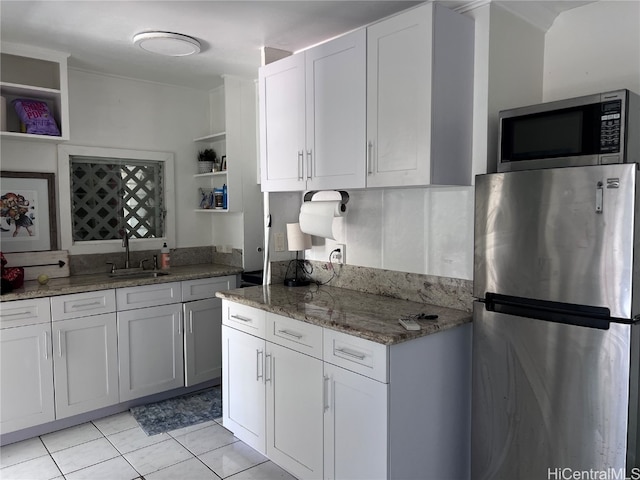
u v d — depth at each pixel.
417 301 2.38
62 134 2.90
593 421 1.63
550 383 1.74
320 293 2.64
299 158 2.52
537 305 1.78
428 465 1.95
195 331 3.29
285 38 2.64
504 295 1.88
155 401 3.18
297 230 2.84
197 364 3.32
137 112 3.50
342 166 2.28
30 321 2.60
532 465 1.81
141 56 2.95
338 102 2.28
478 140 2.07
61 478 2.30
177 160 3.73
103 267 3.35
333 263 2.85
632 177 1.52
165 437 2.71
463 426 2.10
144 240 3.55
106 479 2.29
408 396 1.84
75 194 3.25
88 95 3.26
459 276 2.21
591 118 1.68
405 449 1.85
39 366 2.64
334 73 2.29
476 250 1.96
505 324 1.87
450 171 2.00
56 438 2.69
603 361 1.60
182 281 3.21
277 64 2.62
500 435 1.92
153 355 3.10
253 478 2.30
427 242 2.33
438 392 1.97
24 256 2.97
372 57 2.11
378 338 1.76
